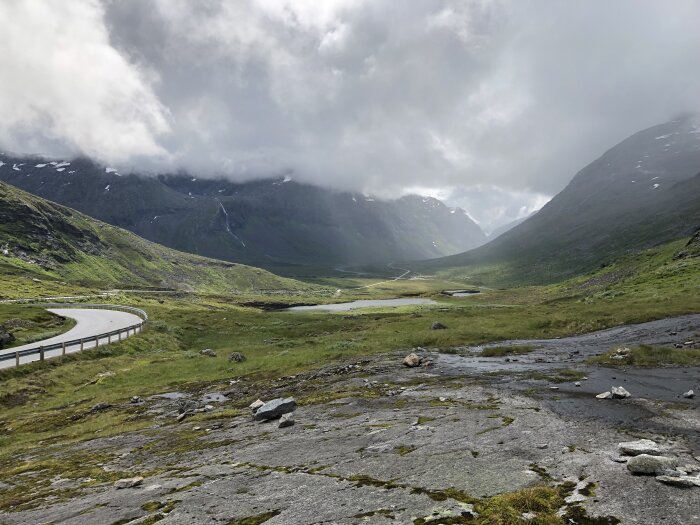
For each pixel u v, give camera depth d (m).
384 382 26.11
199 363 43.91
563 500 8.38
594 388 19.75
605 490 8.66
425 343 45.72
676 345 30.94
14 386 34.78
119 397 31.91
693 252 88.75
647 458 9.41
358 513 8.59
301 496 9.83
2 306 74.75
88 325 69.88
